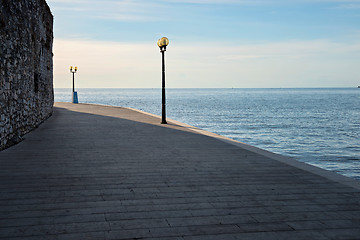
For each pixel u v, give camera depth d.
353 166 16.42
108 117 18.19
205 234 3.47
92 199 4.57
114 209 4.18
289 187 5.23
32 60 12.16
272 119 44.19
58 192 4.87
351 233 3.54
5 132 8.59
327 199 4.66
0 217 3.86
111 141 9.90
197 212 4.12
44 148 8.60
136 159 7.35
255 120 42.59
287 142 24.64
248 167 6.63
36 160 7.12
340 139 26.53
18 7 9.72
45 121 15.64
